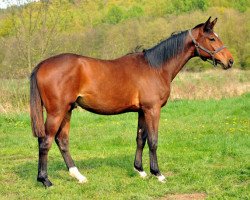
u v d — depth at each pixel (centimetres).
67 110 592
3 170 723
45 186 606
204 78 2503
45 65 589
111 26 3553
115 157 820
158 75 630
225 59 651
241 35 4025
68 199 549
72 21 2197
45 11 1748
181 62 652
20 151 905
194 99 1889
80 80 592
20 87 1614
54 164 768
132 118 1419
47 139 589
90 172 698
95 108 612
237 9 5147
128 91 614
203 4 5062
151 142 628
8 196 575
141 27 3628
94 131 1155
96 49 2591
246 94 1906
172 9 5147
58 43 1833
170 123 1268
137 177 659
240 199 534
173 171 710
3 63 1780
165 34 3512
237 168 689
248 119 1290
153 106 625
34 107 587
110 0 5466
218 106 1616
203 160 777
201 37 651
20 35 1698
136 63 628
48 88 580
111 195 564
